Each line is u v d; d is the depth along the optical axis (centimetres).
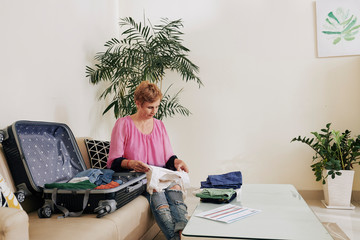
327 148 320
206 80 376
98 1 339
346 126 347
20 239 103
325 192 330
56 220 155
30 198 186
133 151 220
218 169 372
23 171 175
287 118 359
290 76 359
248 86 367
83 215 165
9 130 178
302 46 356
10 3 205
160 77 375
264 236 125
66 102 268
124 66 341
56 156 211
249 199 190
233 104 370
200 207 174
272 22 363
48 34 246
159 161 226
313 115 354
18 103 209
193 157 377
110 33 370
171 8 383
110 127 362
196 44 377
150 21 388
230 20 372
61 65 263
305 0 356
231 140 370
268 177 362
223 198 179
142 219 189
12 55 205
